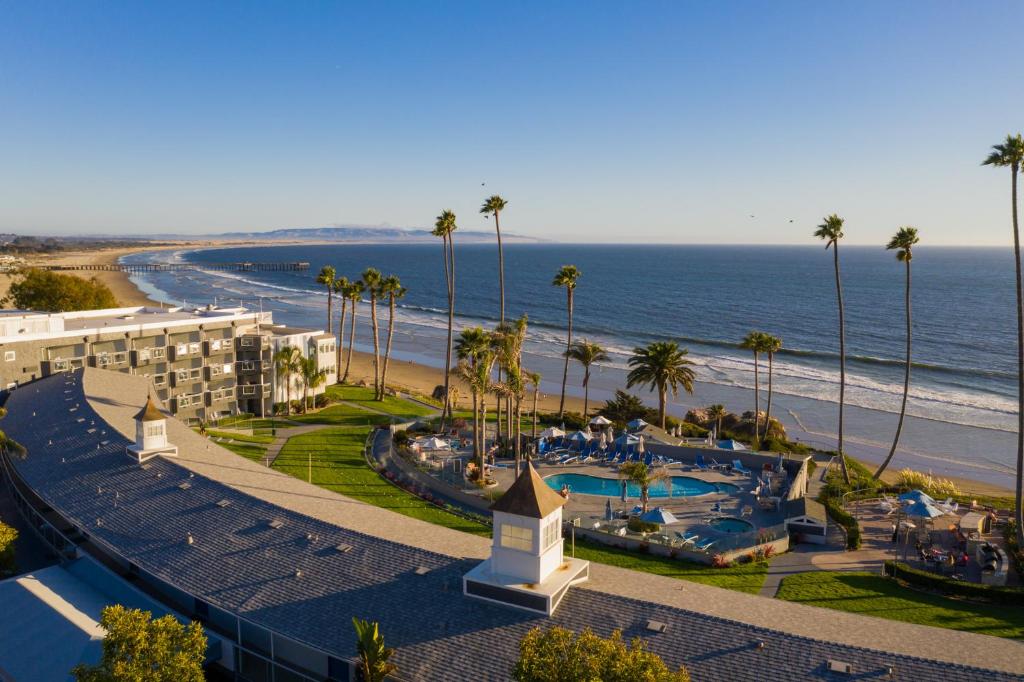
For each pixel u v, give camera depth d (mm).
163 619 26047
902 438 89625
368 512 39469
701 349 153500
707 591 30500
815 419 98688
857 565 44594
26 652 30141
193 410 83938
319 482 58625
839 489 59344
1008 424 95500
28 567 41156
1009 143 48562
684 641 25641
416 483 60031
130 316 92312
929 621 36031
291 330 98125
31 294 125125
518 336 67875
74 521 38094
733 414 88188
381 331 175875
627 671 20641
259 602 30047
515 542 29031
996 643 26156
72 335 74188
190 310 100625
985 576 41344
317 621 28594
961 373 127625
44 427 52594
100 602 34125
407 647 26859
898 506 56312
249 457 65500
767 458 66938
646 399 109250
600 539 48781
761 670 24016
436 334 171625
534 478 29531
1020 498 47938
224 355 87500
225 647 31234
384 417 86000
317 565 32000
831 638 25422
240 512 36875
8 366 70062
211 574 32250
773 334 174250
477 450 65688
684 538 48312
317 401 92500
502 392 64312
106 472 42969
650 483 59562
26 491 48344
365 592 29969
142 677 24094
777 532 47781
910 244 65938
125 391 62469
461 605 28719
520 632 26922
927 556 44500
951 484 67375
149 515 37656
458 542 35000
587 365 85500
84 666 24969
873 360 138375
